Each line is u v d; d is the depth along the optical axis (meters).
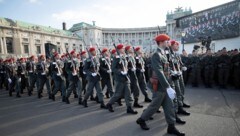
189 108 5.46
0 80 12.08
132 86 6.00
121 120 4.80
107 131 4.11
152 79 3.91
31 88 9.04
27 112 5.93
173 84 4.71
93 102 7.03
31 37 41.38
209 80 8.70
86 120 4.92
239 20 15.57
